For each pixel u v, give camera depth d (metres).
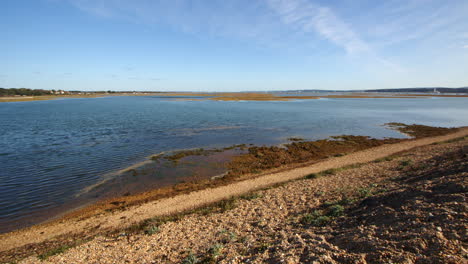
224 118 49.69
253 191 14.27
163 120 46.81
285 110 66.94
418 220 5.85
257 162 21.31
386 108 73.69
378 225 6.32
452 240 4.76
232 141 29.36
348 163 19.86
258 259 5.88
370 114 57.19
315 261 5.05
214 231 8.99
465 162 10.31
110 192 15.39
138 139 30.12
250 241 7.40
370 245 5.30
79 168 19.52
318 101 111.44
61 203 13.95
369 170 15.70
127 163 20.86
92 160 21.53
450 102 102.69
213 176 18.02
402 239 5.23
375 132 35.03
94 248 8.76
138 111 65.12
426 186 8.04
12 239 10.41
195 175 18.20
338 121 45.59
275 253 5.98
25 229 11.32
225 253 6.86
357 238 5.80
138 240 9.08
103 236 9.97
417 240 5.00
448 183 7.63
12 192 15.23
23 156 22.44
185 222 10.45
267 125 41.00
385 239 5.43
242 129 37.25
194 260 6.61
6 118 49.75
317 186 13.29
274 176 17.39
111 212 12.72
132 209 12.93
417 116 53.22
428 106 81.06
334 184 13.17
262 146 26.83
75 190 15.64
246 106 82.06
